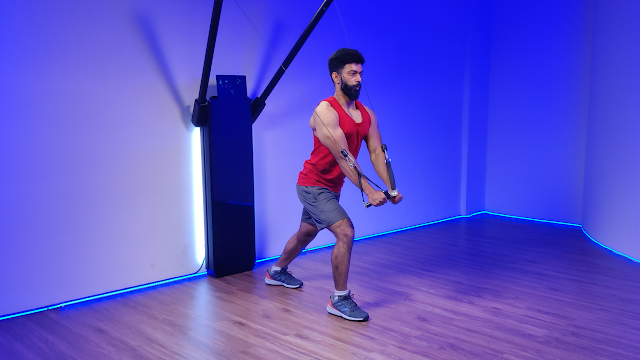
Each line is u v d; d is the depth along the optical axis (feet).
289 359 7.09
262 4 11.86
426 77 16.38
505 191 18.48
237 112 10.94
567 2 16.49
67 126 9.21
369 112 9.17
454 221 17.58
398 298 9.72
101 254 9.80
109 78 9.69
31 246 8.93
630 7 12.55
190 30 10.77
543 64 17.19
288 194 12.92
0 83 8.42
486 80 18.43
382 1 14.76
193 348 7.48
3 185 8.57
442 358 7.12
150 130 10.36
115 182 9.91
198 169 11.19
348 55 8.45
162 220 10.67
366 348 7.46
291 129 12.82
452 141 17.66
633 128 12.40
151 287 10.44
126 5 9.82
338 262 8.71
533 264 12.13
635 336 7.86
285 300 9.64
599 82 14.46
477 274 11.30
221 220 11.02
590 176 15.12
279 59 12.35
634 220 12.37
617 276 11.09
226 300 9.64
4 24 8.41
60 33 9.02
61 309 9.16
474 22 17.74
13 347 7.55
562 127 16.93
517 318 8.65
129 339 7.82
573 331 8.07
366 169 14.80
